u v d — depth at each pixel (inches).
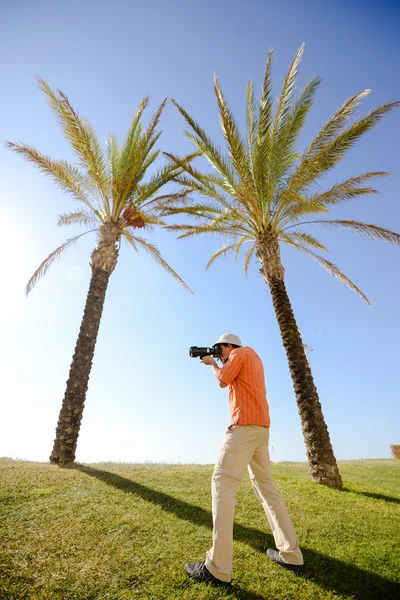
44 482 181.0
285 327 299.6
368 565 104.7
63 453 266.1
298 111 303.3
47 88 316.2
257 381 110.5
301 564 98.7
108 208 383.2
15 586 85.0
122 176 365.7
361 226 332.2
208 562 90.7
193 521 138.3
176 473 234.7
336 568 102.0
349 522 148.9
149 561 102.1
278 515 103.3
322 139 280.8
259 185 324.8
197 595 85.0
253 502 169.3
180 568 98.3
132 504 155.3
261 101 298.8
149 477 214.2
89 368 304.7
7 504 144.0
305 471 301.7
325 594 87.8
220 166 332.8
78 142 335.3
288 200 315.3
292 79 288.0
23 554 101.4
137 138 381.7
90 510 143.7
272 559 105.5
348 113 270.4
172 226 381.7
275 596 86.4
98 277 341.7
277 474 267.7
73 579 90.3
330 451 247.9
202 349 128.0
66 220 423.5
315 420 259.0
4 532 115.7
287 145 311.0
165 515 143.6
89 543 112.3
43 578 89.8
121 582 90.2
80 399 289.9
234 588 88.9
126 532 123.0
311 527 138.9
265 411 106.9
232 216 368.5
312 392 271.1
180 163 340.2
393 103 253.3
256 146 325.7
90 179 388.5
